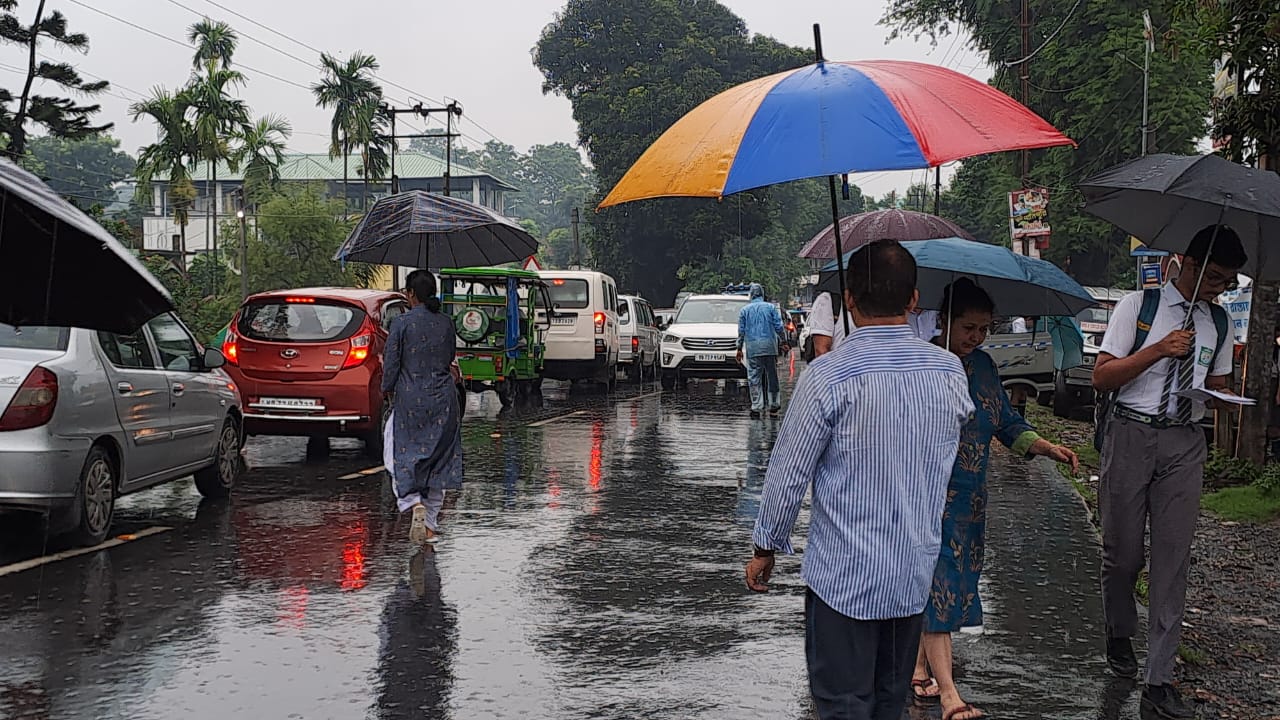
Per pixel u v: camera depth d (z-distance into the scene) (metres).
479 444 14.87
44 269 2.68
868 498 3.62
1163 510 5.44
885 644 3.74
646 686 5.61
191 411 9.75
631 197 4.36
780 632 6.55
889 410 3.62
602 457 13.66
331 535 8.95
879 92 4.24
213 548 8.41
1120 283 36.75
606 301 24.36
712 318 25.64
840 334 7.04
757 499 10.84
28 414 7.68
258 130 55.84
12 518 9.30
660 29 60.75
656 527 9.48
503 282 19.86
